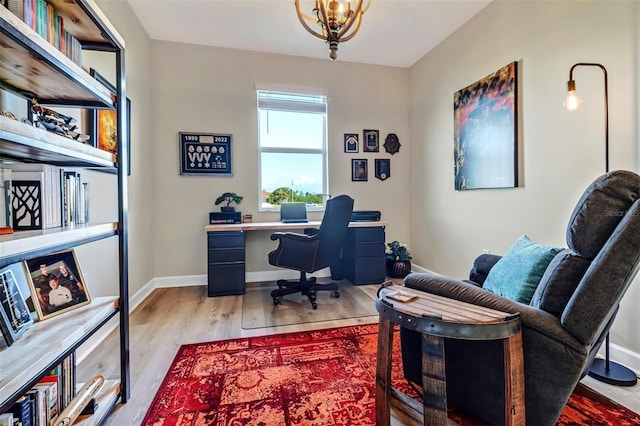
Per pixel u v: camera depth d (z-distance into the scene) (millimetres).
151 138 3270
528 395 1057
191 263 3459
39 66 1031
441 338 994
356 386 1553
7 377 788
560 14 2074
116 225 1410
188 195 3436
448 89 3291
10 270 1074
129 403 1425
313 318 2492
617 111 1751
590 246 1025
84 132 1926
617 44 1742
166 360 1813
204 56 3432
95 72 2047
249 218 3502
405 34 3225
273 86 3578
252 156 3594
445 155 3359
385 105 4008
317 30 3133
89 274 1913
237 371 1691
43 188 1148
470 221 2990
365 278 3457
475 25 2877
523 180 2387
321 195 3889
